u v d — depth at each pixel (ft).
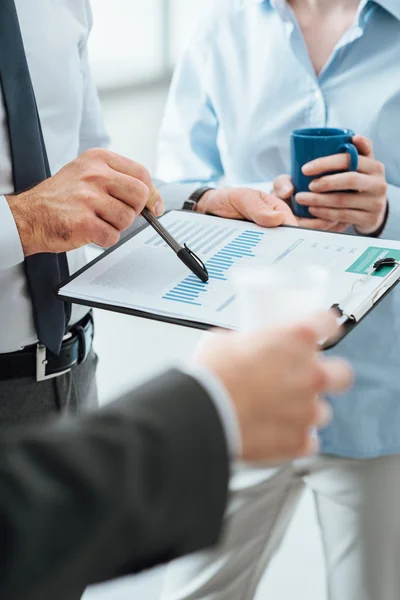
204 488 1.33
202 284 3.02
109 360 9.23
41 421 3.91
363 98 4.65
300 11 4.77
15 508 1.18
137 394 1.38
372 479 4.78
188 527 1.34
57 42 3.82
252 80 4.88
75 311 3.93
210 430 1.36
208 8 5.08
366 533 4.86
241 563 4.89
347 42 4.55
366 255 3.14
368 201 4.17
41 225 3.18
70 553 1.20
